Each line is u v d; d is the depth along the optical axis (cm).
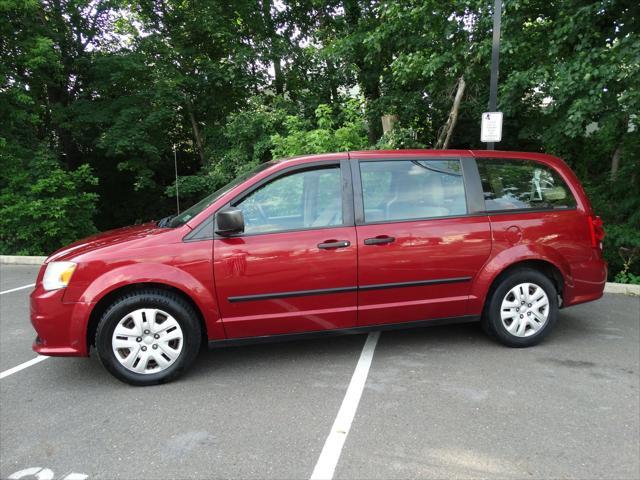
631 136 767
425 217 393
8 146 1116
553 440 275
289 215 375
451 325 487
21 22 1202
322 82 1386
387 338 452
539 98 766
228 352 425
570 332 460
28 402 336
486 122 619
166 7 1416
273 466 255
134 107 1348
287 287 366
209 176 1355
